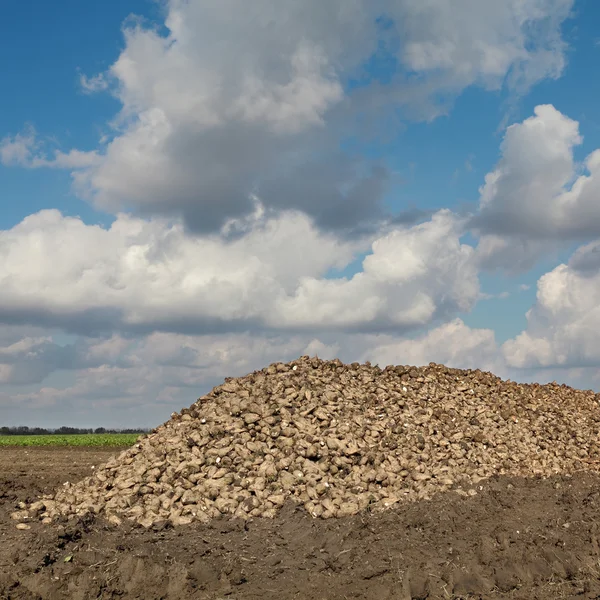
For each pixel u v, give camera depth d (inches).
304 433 565.6
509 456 641.0
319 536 434.6
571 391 935.0
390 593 366.0
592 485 604.7
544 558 419.5
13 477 725.9
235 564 394.9
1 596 356.8
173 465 535.5
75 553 402.9
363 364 776.9
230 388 660.1
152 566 385.7
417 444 601.6
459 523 468.4
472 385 810.8
